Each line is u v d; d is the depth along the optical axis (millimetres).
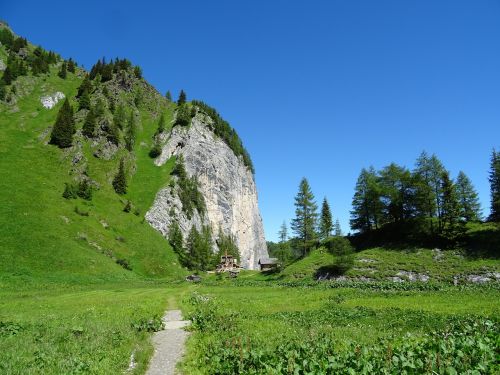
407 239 83562
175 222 143375
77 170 130875
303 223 101938
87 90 188375
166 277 102688
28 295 52219
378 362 12188
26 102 174875
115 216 120125
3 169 107750
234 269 133375
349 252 80750
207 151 185625
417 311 28297
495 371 11297
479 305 30266
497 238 71375
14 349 17438
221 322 24844
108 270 82625
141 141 185375
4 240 75000
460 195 91625
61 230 89500
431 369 11055
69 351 17219
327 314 28875
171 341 21016
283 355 13914
